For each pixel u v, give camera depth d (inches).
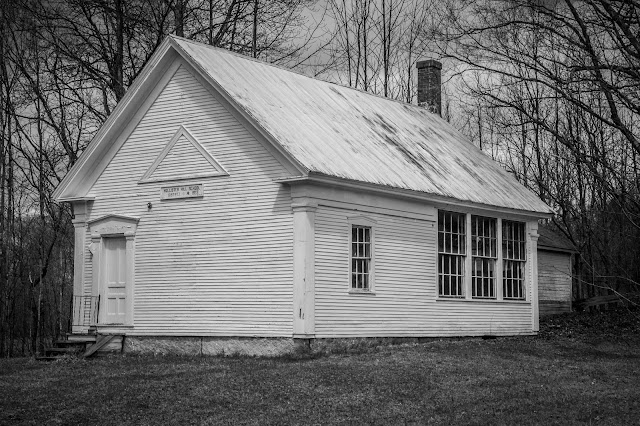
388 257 1003.3
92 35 1379.2
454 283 1112.8
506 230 1214.3
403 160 1090.1
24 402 695.7
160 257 999.0
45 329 1927.9
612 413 641.6
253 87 1011.9
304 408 660.7
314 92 1123.3
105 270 1048.2
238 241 943.7
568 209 1541.6
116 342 1020.5
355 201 961.5
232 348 939.3
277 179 914.1
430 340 1061.8
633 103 701.9
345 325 939.3
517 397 701.3
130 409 666.2
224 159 961.5
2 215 1544.0
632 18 692.7
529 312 1237.7
